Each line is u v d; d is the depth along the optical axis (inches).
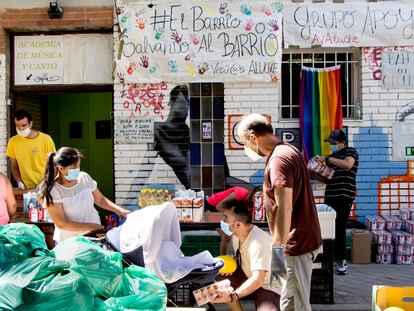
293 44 306.3
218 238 301.9
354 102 314.3
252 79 306.5
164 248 160.2
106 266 132.5
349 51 314.2
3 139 315.9
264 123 156.1
